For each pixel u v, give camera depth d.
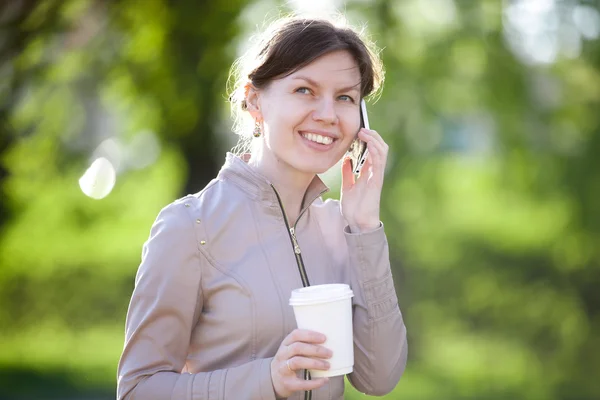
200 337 6.97
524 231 35.41
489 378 31.44
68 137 29.98
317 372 6.36
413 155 30.91
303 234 7.31
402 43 30.28
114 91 29.00
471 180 37.09
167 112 28.42
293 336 6.26
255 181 7.14
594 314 33.94
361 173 7.45
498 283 34.59
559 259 33.94
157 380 6.63
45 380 29.86
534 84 31.81
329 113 6.86
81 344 35.50
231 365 6.84
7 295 37.38
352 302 7.31
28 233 36.81
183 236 6.86
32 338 36.41
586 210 32.09
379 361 7.23
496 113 31.72
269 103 6.99
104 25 27.77
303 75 6.85
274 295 6.89
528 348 34.00
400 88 30.02
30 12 20.73
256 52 7.12
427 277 34.31
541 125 31.72
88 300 37.91
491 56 30.58
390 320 7.23
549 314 34.19
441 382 30.91
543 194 32.53
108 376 30.59
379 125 30.59
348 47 6.97
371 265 7.21
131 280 38.53
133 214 38.84
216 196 7.14
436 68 30.31
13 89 24.73
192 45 27.70
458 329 34.59
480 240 34.78
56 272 37.84
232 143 30.59
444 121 31.61
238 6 27.39
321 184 7.32
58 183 31.02
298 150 6.93
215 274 6.93
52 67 26.02
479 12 30.95
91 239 38.53
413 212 32.34
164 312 6.77
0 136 25.70
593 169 31.72
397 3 30.00
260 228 7.08
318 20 7.06
